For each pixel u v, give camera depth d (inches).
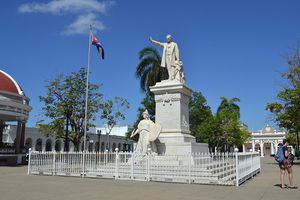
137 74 1274.6
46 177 642.8
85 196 400.2
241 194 422.0
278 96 1262.3
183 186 500.4
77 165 679.1
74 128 1502.2
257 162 838.5
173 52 799.7
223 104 2326.5
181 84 745.0
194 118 1927.9
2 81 1389.0
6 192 434.3
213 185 518.0
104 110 1558.8
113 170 630.5
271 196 406.9
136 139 1443.2
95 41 1113.4
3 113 1258.6
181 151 689.0
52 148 2335.1
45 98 1460.4
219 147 2288.4
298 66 1283.2
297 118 1243.2
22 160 1312.7
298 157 1851.6
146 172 585.6
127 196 400.5
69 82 1472.7
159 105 765.3
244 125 2795.3
